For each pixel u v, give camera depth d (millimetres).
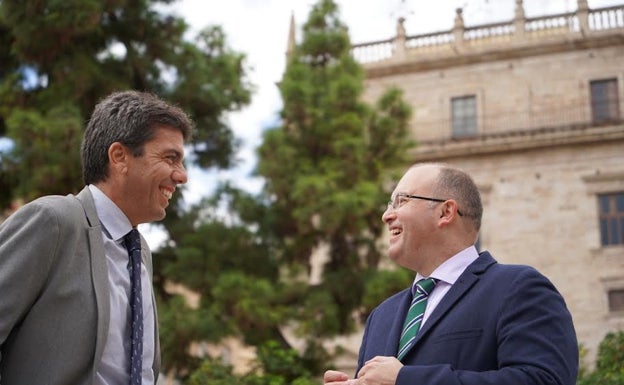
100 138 3375
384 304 4066
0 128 15539
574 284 27641
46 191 13812
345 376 3436
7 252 2934
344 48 18234
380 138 17094
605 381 12195
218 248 15336
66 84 14461
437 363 3326
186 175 3455
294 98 16766
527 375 3033
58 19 13797
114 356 3148
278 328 16031
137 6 15117
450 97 30656
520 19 30484
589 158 28469
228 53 16578
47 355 2930
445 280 3678
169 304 14930
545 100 29703
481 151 29359
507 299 3344
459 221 3812
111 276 3242
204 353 16312
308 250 16609
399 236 3838
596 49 29562
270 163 16188
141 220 3424
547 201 28594
